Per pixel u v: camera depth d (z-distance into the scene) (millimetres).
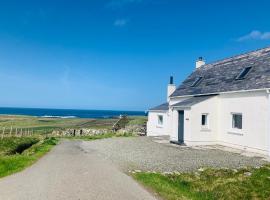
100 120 96875
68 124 84188
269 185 14086
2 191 11797
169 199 11172
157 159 20906
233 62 31297
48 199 10695
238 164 18703
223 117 27547
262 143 22594
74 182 13328
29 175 14992
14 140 34312
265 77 23406
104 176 14773
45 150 27359
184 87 35938
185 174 15984
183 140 29484
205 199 12312
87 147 30234
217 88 28875
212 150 25203
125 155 23078
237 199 12586
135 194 11609
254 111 23469
